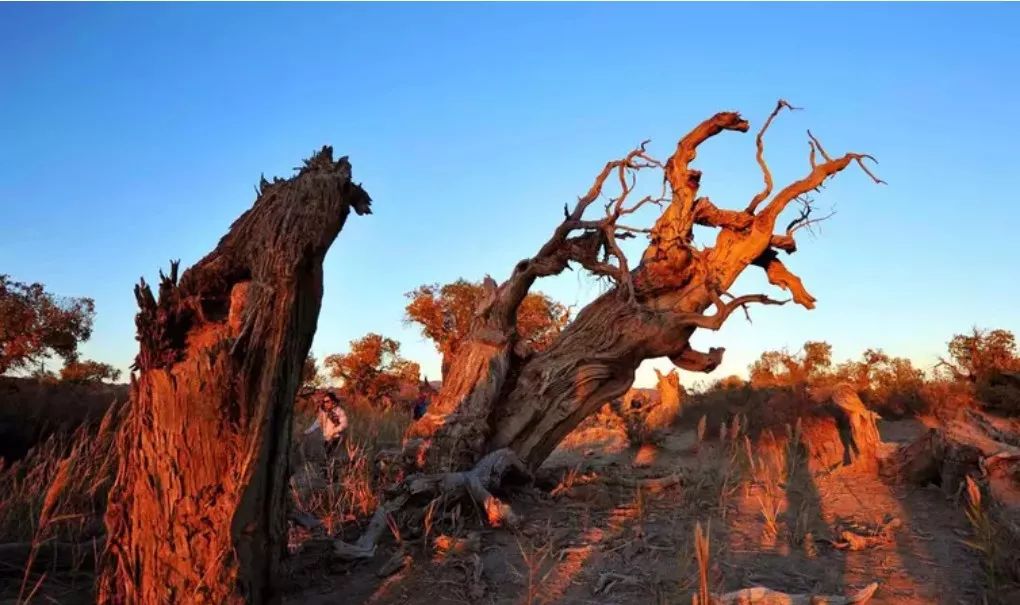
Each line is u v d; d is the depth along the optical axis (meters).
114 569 4.39
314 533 7.06
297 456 10.95
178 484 4.12
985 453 9.14
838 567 6.23
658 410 20.58
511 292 10.22
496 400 9.79
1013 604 5.16
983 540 5.73
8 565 5.59
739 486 9.63
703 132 10.27
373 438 12.60
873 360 26.20
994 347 22.16
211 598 4.08
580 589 5.73
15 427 10.27
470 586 5.71
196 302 4.30
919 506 8.76
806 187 10.35
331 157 4.61
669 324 9.98
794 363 30.39
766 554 6.64
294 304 4.32
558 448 16.97
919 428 18.34
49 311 26.64
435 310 33.50
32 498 6.29
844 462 12.88
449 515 7.55
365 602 5.49
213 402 4.09
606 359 10.19
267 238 4.24
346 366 33.97
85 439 6.88
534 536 7.21
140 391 4.23
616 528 7.59
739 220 10.43
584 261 10.19
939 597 5.48
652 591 5.60
